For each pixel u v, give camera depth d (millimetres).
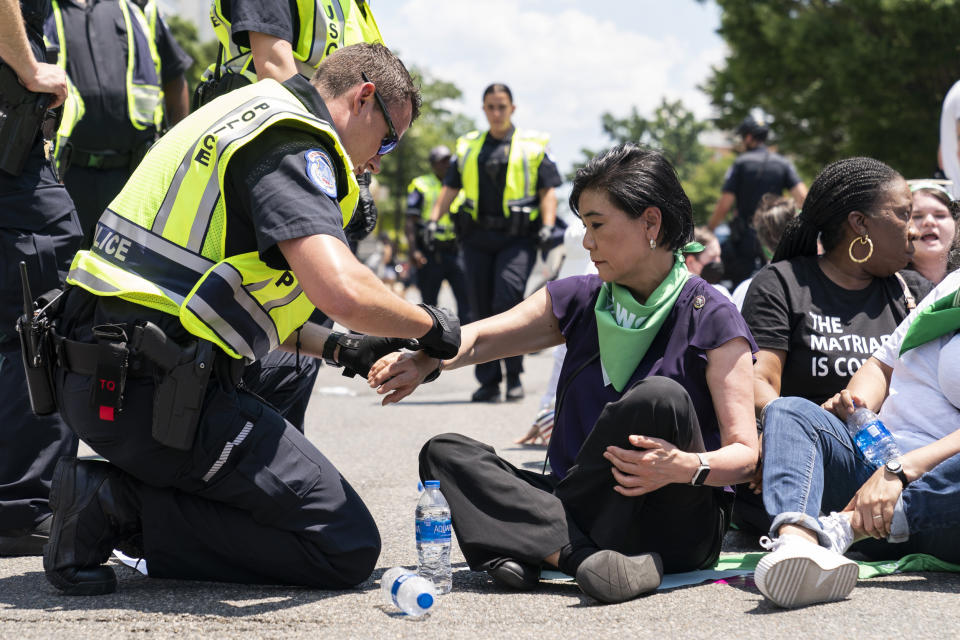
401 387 2971
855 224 3340
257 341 2625
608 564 2609
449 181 9031
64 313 2695
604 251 2803
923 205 4016
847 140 21891
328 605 2631
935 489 2738
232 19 3631
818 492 2756
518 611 2561
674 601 2635
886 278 3449
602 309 2926
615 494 2729
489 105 7523
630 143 2822
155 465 2648
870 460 2896
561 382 2990
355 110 2779
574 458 2896
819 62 19484
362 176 3697
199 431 2619
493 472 2807
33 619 2488
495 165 7547
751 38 20703
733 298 4215
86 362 2598
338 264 2504
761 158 8711
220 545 2764
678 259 2885
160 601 2668
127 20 4512
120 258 2619
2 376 3277
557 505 2771
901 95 18828
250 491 2686
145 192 2648
